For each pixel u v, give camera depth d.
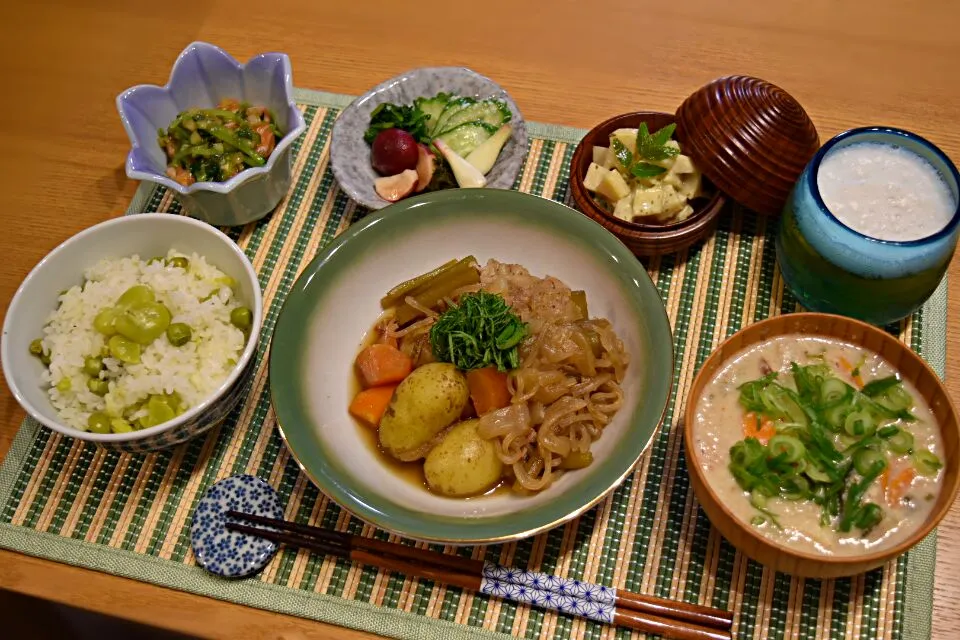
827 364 0.57
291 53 0.74
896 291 0.57
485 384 0.57
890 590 0.55
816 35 0.72
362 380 0.61
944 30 0.72
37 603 0.66
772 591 0.55
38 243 0.67
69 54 0.75
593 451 0.57
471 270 0.62
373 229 0.60
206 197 0.63
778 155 0.61
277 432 0.60
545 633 0.55
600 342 0.58
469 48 0.73
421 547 0.57
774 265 0.64
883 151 0.59
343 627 0.55
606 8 0.74
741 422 0.56
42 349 0.58
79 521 0.58
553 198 0.67
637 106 0.70
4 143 0.71
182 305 0.59
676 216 0.63
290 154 0.66
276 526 0.57
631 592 0.55
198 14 0.76
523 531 0.51
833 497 0.53
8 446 0.61
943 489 0.53
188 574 0.56
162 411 0.57
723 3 0.74
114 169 0.70
